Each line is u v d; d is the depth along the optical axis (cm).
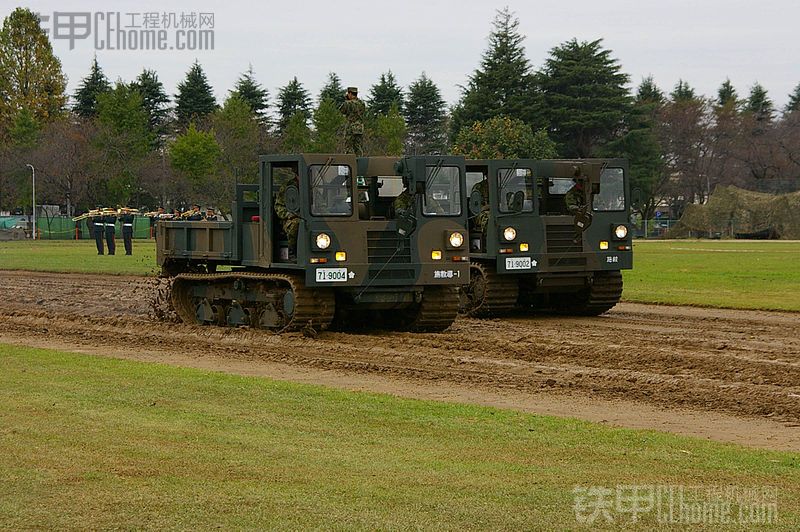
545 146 13650
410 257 4206
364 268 4134
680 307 5841
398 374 3350
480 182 5328
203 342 4081
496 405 2836
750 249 12925
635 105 17538
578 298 5494
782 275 7969
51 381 3092
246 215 4472
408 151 18075
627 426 2558
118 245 13975
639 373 3366
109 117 17350
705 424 2603
